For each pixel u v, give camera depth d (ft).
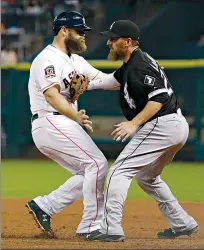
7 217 91.76
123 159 68.69
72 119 68.03
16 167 168.35
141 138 68.64
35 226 84.17
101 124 185.26
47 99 68.69
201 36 208.64
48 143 70.79
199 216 93.76
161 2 221.66
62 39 71.31
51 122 70.33
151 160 68.74
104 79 73.15
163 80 67.72
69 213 96.58
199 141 178.60
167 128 68.13
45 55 69.87
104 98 181.47
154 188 73.20
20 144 189.06
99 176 69.87
